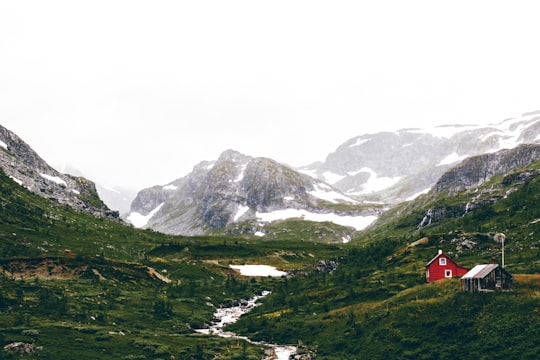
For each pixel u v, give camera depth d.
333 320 149.38
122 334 141.75
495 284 132.88
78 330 139.00
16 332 130.62
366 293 172.88
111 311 169.88
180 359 125.50
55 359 117.06
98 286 198.25
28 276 196.75
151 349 128.38
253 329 161.25
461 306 129.50
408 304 138.38
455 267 163.25
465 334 119.69
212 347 138.12
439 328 124.38
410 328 128.38
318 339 141.62
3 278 183.75
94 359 119.69
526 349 110.19
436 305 133.38
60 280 196.62
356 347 129.50
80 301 172.12
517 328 116.75
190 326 167.00
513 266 181.00
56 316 151.12
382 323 135.00
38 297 166.12
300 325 153.62
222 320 180.50
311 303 178.00
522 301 125.06
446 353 115.62
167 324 164.38
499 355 110.88
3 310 148.75
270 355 132.00
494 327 119.06
